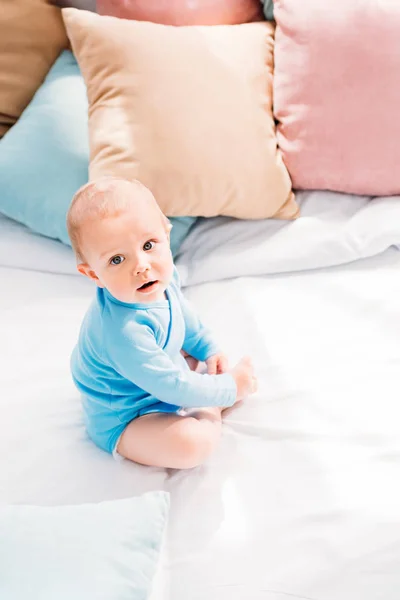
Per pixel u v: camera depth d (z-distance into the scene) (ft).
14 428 3.22
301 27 4.02
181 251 4.17
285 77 4.11
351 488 2.82
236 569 2.62
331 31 3.94
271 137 4.09
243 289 3.90
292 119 4.07
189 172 3.79
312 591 2.53
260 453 3.04
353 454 2.95
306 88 4.01
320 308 3.72
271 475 2.94
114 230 2.72
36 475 3.02
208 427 3.05
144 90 3.81
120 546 2.44
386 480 2.83
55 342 3.69
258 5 4.52
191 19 4.34
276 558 2.63
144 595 2.37
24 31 4.49
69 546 2.39
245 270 3.98
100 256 2.75
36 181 4.04
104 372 3.01
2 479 3.00
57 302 3.94
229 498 2.88
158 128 3.77
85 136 4.14
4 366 3.56
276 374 3.37
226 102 3.90
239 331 3.65
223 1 4.36
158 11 4.31
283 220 4.13
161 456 2.98
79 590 2.26
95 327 2.96
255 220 4.17
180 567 2.65
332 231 4.00
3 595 2.21
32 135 4.14
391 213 4.00
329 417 3.12
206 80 3.90
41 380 3.48
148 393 3.09
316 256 3.93
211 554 2.68
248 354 3.52
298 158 4.09
